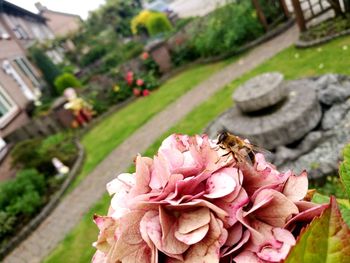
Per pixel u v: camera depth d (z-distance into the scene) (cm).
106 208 644
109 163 855
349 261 55
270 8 1177
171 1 4391
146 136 884
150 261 74
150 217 74
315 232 55
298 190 78
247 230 72
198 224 70
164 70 1463
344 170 88
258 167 87
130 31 2941
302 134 470
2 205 812
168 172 78
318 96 518
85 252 551
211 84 1005
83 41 2636
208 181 77
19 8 2272
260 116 511
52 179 889
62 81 1725
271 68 848
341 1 910
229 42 1126
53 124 1345
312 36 842
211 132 577
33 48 2003
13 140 1327
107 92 1430
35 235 698
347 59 664
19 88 1667
